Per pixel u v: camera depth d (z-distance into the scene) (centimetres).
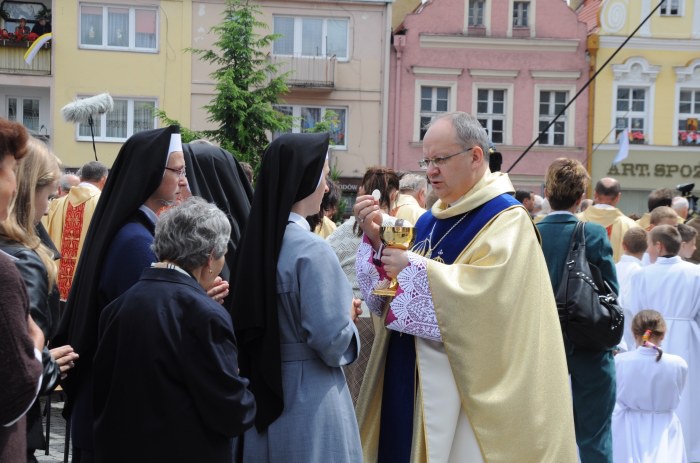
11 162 253
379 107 2462
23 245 325
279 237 326
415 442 353
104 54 2355
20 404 234
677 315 630
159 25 2366
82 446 338
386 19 2445
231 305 330
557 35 2517
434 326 340
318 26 2436
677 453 559
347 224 531
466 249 357
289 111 2448
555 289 486
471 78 2503
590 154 2541
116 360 294
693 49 2553
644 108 2567
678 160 2572
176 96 2377
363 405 381
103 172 800
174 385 289
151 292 297
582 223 497
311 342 321
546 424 339
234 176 509
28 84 2341
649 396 555
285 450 322
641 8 2538
